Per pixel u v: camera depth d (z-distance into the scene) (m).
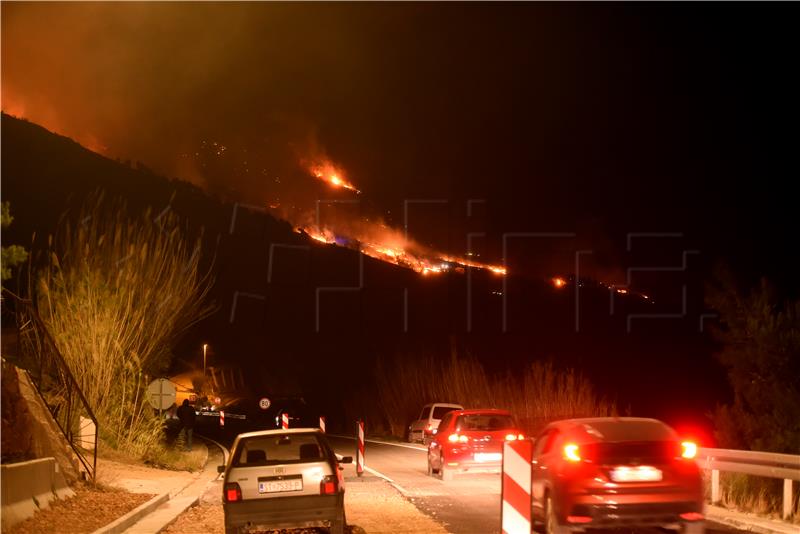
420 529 13.04
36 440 15.67
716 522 13.45
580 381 33.72
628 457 11.12
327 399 65.62
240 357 83.00
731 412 17.52
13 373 15.64
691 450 11.37
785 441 15.76
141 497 16.48
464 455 20.38
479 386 36.91
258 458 12.40
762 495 14.55
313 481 12.04
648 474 11.08
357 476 22.11
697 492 11.16
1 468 11.93
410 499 17.06
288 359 82.75
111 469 20.88
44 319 21.69
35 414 16.98
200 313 25.38
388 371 46.69
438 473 21.94
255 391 76.75
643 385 46.00
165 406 24.70
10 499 12.10
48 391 21.70
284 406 45.56
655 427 11.66
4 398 15.02
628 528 12.59
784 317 16.92
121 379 23.38
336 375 74.62
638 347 63.09
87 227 22.81
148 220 23.75
